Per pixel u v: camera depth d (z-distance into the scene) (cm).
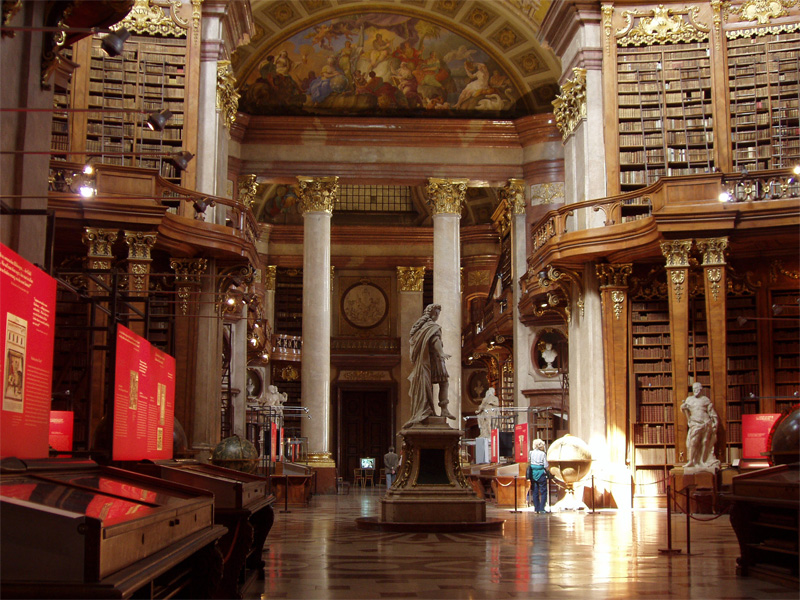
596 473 1728
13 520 315
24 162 742
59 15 796
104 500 407
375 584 713
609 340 1769
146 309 899
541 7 2466
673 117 1780
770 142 1719
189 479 707
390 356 3494
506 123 2683
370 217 3609
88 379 823
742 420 1538
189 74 1800
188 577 546
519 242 2661
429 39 2698
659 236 1573
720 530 1241
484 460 2555
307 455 2553
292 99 2692
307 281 2627
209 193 1819
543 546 1025
